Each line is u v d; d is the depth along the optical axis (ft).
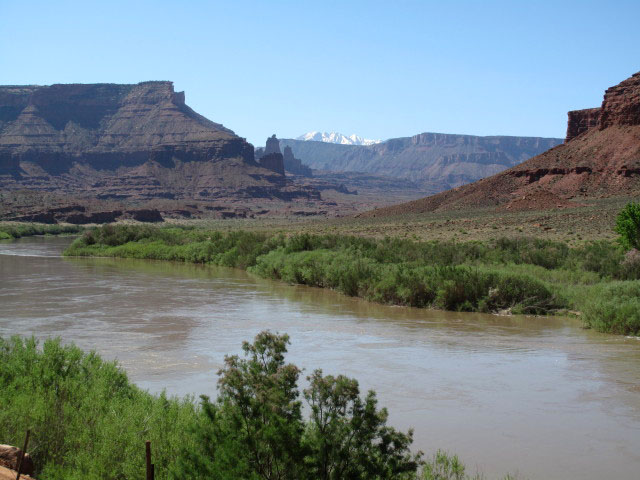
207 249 212.84
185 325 90.27
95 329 86.63
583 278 123.95
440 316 100.27
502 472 39.91
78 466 31.83
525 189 338.34
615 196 297.33
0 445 31.94
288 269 149.07
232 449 28.66
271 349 33.35
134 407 37.63
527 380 60.95
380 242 180.75
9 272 167.94
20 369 43.88
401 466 30.27
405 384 59.21
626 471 40.52
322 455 29.45
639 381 60.75
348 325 91.09
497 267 136.26
